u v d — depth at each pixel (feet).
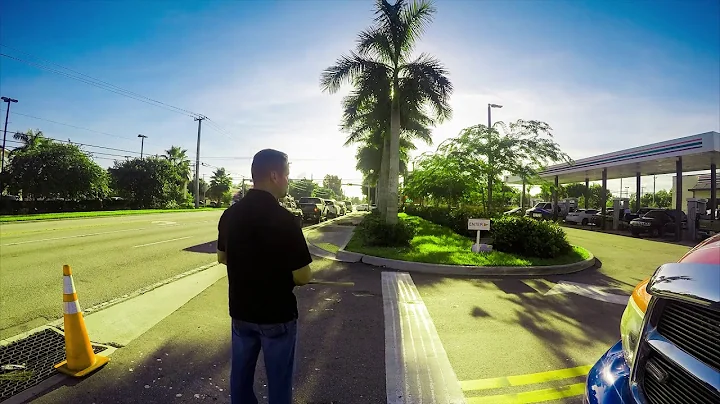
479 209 59.41
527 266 28.27
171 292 20.13
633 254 41.96
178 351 12.96
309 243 41.06
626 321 6.88
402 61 46.09
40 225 52.70
